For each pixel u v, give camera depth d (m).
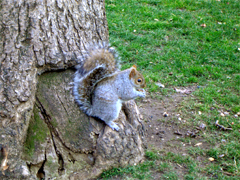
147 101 2.72
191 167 2.32
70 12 2.25
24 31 2.17
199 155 2.39
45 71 2.24
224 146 2.43
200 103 2.69
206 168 2.32
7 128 2.14
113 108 2.26
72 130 2.24
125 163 2.31
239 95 2.75
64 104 2.24
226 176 2.29
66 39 2.24
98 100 2.25
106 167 2.28
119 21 3.63
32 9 2.18
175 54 3.06
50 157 2.20
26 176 2.14
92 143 2.25
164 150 2.42
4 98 2.14
